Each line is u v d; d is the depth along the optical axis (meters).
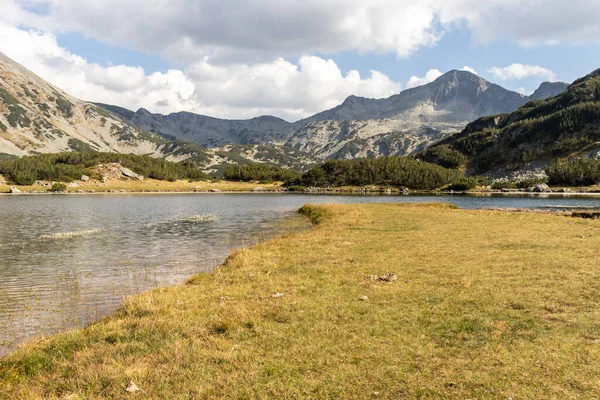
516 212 55.97
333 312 13.26
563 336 10.53
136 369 9.53
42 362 10.57
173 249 35.19
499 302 13.64
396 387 8.25
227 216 70.31
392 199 143.50
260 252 26.83
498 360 9.30
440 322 11.95
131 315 14.62
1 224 57.25
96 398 8.41
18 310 17.92
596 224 36.69
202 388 8.52
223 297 15.89
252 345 10.77
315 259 23.34
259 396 8.08
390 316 12.66
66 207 95.69
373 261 21.80
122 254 32.88
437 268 19.36
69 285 22.62
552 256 21.36
